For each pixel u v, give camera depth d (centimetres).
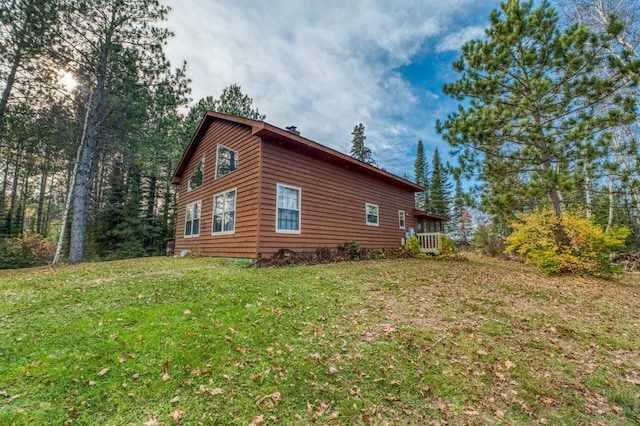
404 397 234
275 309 414
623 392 248
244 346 300
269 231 854
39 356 266
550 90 766
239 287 520
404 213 1507
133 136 1313
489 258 1683
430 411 219
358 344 320
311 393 235
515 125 763
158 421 196
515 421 211
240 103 2080
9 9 970
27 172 1600
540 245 827
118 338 302
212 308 404
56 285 523
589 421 214
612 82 696
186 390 229
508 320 405
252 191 873
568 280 705
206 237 1116
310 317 393
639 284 700
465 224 2806
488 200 826
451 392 241
